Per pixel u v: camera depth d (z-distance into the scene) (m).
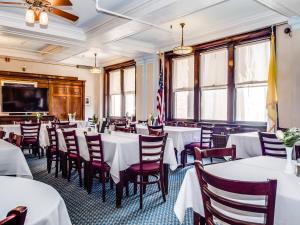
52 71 9.73
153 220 2.85
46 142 6.00
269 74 5.13
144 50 7.66
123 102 9.79
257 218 1.58
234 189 1.27
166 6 4.03
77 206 3.26
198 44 6.77
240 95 6.07
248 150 4.15
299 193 1.43
